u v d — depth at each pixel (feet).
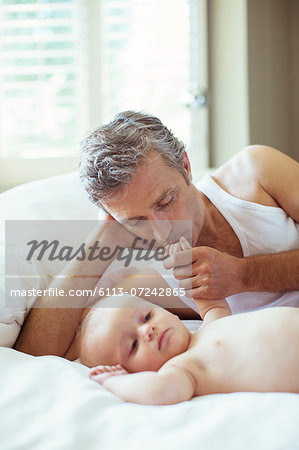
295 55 10.41
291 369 3.18
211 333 3.59
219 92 10.09
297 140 10.58
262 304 4.68
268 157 4.94
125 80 9.59
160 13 9.64
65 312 4.16
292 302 4.60
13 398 2.92
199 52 9.86
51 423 2.68
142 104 9.68
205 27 9.85
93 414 2.77
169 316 3.79
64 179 5.67
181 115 9.92
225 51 9.89
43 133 8.95
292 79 10.48
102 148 3.85
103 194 3.92
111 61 9.50
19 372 3.26
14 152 8.81
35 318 4.14
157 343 3.63
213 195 4.82
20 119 8.82
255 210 4.68
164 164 3.95
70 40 9.04
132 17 9.54
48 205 4.97
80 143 4.17
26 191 5.29
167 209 4.04
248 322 3.51
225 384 3.27
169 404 3.02
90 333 3.88
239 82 9.70
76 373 3.21
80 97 9.14
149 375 3.14
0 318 3.90
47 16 8.98
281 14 10.19
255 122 9.80
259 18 9.70
